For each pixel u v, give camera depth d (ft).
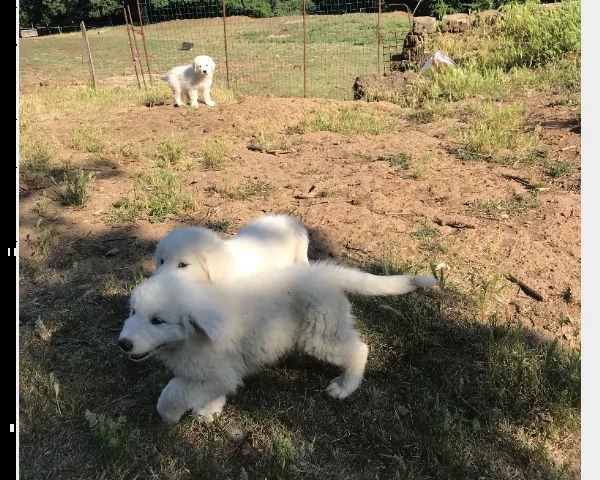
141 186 8.14
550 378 4.37
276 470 3.70
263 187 8.15
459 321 5.11
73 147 10.18
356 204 7.43
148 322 3.76
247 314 4.08
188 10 53.16
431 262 5.97
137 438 4.05
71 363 4.84
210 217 7.25
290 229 5.45
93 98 15.76
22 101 15.17
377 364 4.68
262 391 4.47
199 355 3.92
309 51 28.71
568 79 12.98
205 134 10.88
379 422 4.17
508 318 5.14
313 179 8.32
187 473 3.81
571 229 6.45
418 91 13.73
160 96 15.16
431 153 9.16
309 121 11.18
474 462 3.83
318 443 4.02
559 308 5.23
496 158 8.76
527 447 3.90
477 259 6.05
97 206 7.63
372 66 22.86
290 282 4.23
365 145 9.86
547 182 7.80
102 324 5.32
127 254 6.45
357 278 4.28
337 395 4.36
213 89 15.96
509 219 6.80
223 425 4.19
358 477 3.78
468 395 4.32
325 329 4.17
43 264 6.27
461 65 16.10
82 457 3.97
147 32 44.93
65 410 4.33
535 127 10.02
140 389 4.56
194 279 4.38
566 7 16.62
